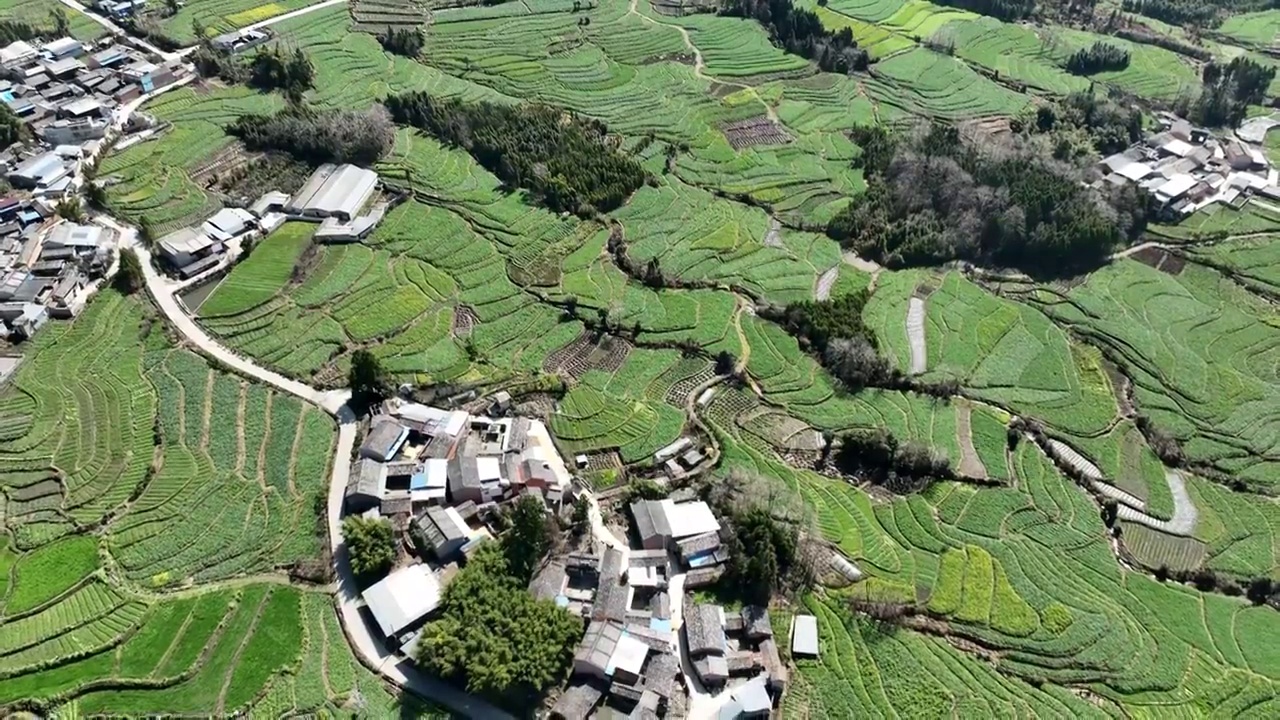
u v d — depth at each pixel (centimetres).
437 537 6862
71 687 6112
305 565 6894
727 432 8450
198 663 6288
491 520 7256
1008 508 7800
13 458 7800
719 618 6606
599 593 6688
